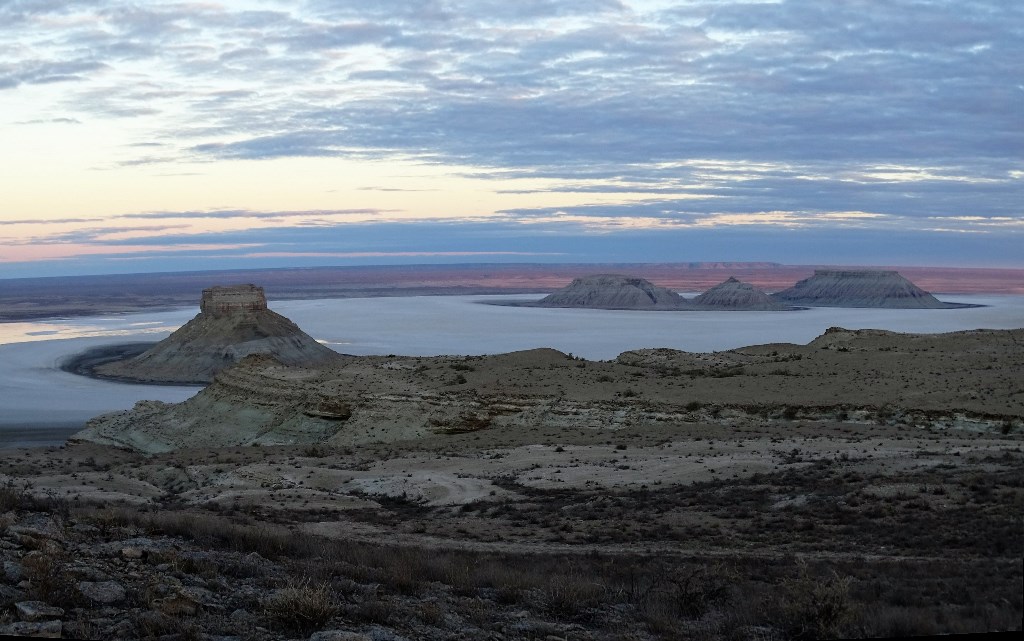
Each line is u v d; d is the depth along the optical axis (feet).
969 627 47.01
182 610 48.14
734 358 268.21
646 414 208.85
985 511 88.22
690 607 57.88
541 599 59.31
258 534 74.02
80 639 42.52
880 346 269.03
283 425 266.36
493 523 112.27
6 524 62.08
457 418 229.66
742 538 90.12
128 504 121.29
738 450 156.66
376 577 62.08
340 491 152.97
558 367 265.95
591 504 118.62
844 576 63.21
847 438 163.73
